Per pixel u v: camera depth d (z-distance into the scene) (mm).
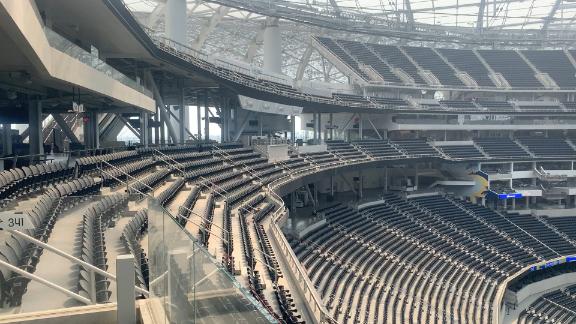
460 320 27281
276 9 46688
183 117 36344
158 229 5512
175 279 4484
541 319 35188
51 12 20375
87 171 17578
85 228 7766
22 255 6152
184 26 36719
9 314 5148
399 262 32406
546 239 46375
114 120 41469
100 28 22578
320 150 46188
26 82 16859
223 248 14289
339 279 25594
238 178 29234
